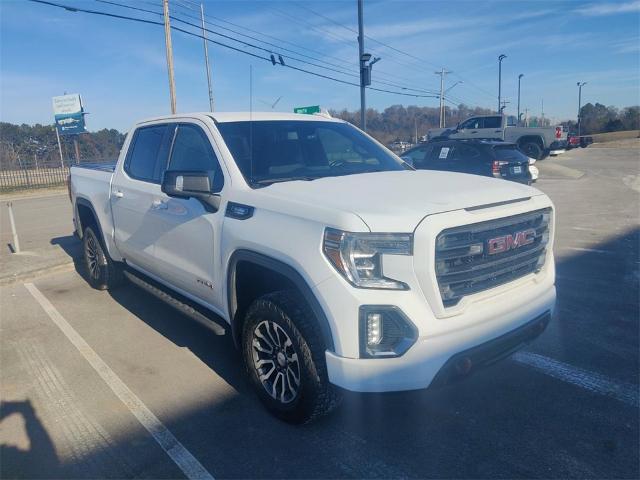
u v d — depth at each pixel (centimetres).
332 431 336
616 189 1634
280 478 294
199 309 430
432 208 288
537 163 2775
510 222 314
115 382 414
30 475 303
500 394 374
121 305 600
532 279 342
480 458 304
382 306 272
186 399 384
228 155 384
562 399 365
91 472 304
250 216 338
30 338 511
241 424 349
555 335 474
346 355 279
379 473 295
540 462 298
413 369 276
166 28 2127
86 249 661
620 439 317
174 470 304
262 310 329
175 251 430
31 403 385
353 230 275
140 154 511
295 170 402
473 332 290
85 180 628
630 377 394
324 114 516
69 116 3291
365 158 458
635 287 614
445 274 282
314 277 288
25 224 1291
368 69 1789
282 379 338
